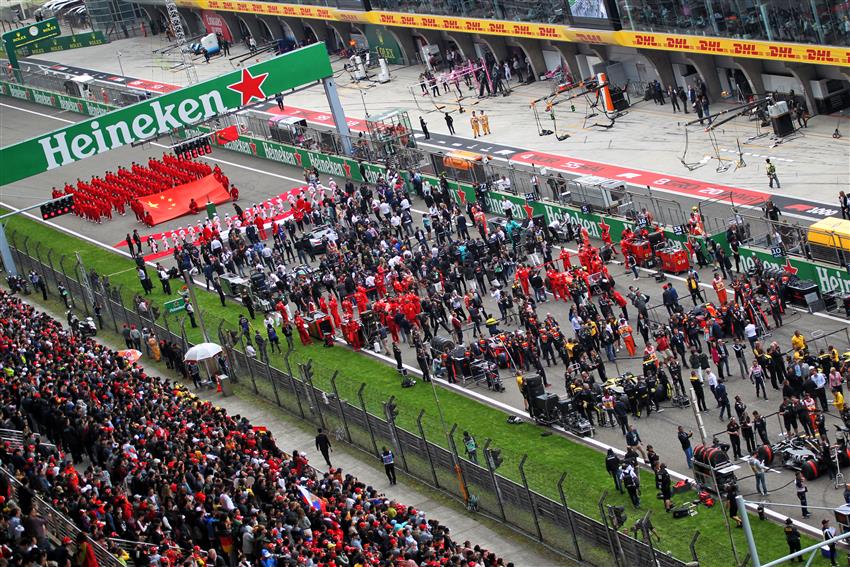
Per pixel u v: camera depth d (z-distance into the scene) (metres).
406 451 152.00
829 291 176.38
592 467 149.00
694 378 153.75
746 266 187.88
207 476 133.00
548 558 133.00
